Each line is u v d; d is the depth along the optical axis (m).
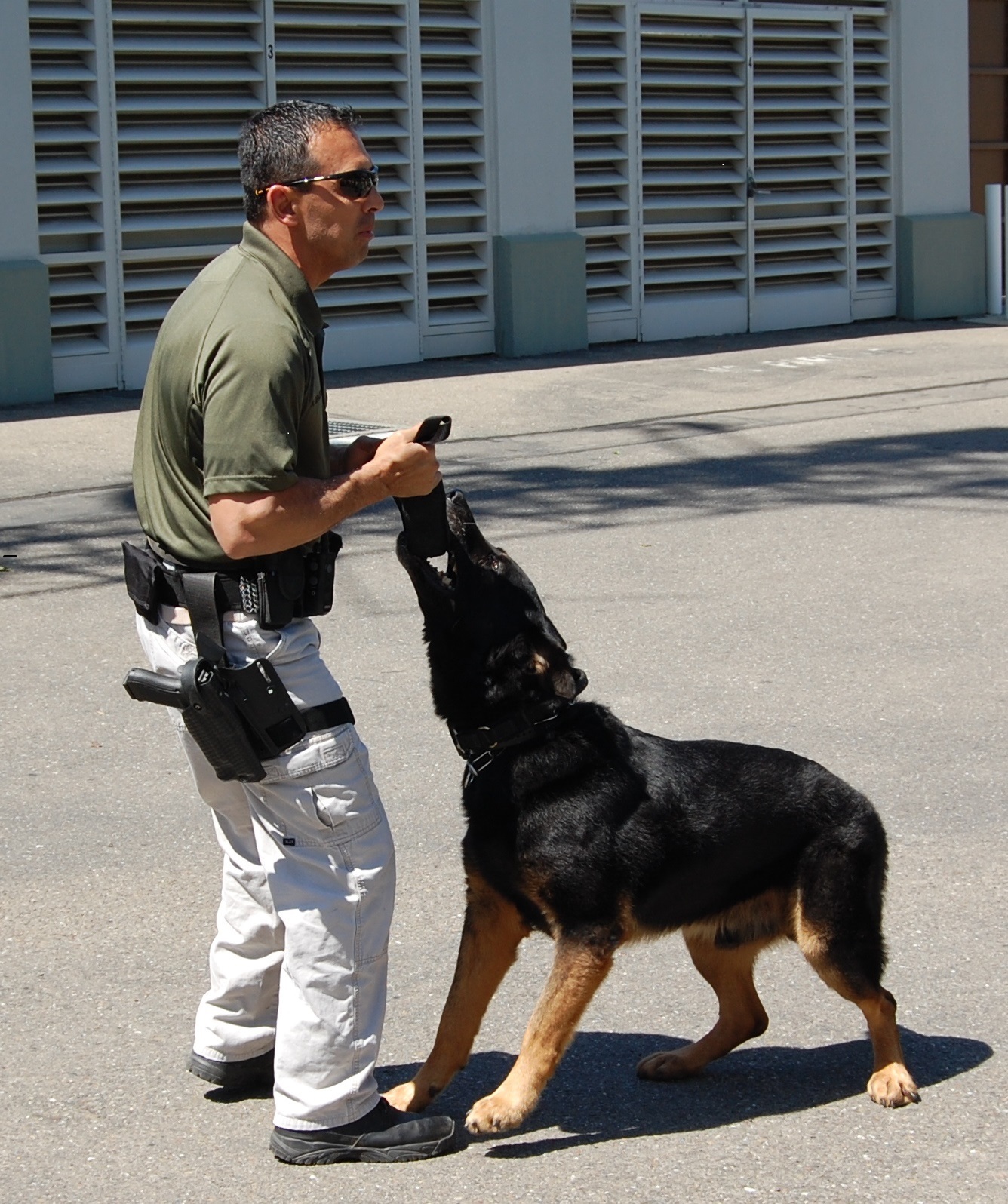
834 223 19.38
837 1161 3.63
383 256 16.08
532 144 16.64
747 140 18.27
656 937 3.91
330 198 3.46
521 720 3.77
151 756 6.28
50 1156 3.66
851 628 7.78
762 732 6.40
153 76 14.18
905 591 8.41
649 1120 3.85
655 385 14.95
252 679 3.46
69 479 11.16
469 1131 3.67
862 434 12.59
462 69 16.30
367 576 8.80
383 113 15.80
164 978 4.53
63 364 14.15
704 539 9.54
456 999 3.89
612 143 17.56
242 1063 3.93
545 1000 3.73
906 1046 4.18
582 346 17.25
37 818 5.66
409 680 7.09
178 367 3.44
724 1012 4.11
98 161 14.03
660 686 6.96
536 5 16.42
